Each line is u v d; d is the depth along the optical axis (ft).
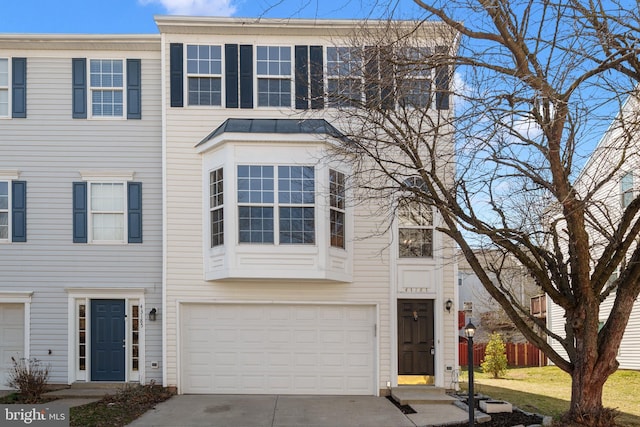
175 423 33.27
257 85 44.42
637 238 30.91
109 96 45.98
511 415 33.96
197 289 43.19
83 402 39.50
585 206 26.73
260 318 43.62
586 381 27.58
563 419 28.17
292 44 44.50
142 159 45.42
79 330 44.55
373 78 30.19
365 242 43.62
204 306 43.52
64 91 45.44
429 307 43.91
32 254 44.50
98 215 45.42
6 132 45.01
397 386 42.63
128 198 45.09
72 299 44.32
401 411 36.76
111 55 45.83
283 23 43.60
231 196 41.01
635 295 27.37
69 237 44.73
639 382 50.75
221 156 41.91
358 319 43.73
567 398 42.57
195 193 43.57
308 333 43.55
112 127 45.44
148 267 44.73
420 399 39.19
